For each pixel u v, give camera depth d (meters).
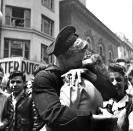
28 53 20.41
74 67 1.12
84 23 26.42
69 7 24.20
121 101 1.99
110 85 1.15
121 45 35.84
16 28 20.17
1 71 4.12
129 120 1.88
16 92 3.63
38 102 1.02
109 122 0.99
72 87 1.02
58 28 23.42
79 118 0.96
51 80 1.07
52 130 1.00
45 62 21.52
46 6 22.30
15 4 20.50
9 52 19.94
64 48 1.10
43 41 21.55
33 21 20.77
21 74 3.72
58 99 1.02
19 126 3.39
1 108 3.54
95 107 1.03
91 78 1.10
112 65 2.10
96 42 28.72
